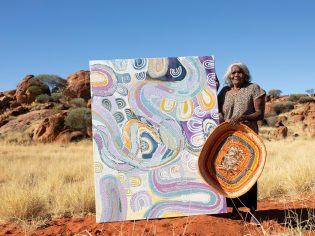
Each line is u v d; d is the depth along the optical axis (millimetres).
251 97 4672
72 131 35094
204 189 4777
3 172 12094
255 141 4406
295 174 7176
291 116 52469
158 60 4883
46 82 54969
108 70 4820
